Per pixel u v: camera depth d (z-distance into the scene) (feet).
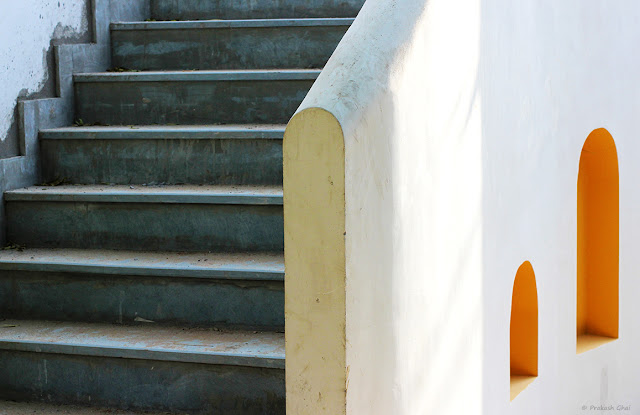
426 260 6.36
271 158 10.44
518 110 8.47
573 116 10.08
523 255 8.73
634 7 11.94
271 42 12.77
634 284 12.45
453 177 6.84
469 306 7.31
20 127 10.73
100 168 10.87
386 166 5.64
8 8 10.57
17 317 9.41
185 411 8.20
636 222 12.42
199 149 10.57
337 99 5.24
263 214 9.55
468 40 7.10
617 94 11.47
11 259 9.38
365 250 5.40
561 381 10.05
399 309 5.93
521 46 8.50
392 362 5.86
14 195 10.12
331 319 5.21
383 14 6.18
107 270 9.00
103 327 9.00
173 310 8.98
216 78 11.69
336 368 5.22
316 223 5.19
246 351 8.03
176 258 9.34
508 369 8.45
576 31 10.09
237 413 8.06
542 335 9.40
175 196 9.66
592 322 12.17
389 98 5.65
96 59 12.73
